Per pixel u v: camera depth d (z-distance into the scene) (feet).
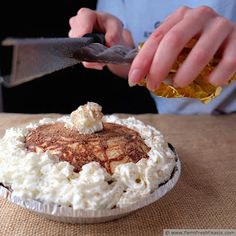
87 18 2.21
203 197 1.65
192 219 1.50
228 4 2.77
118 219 1.47
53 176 1.39
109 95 3.56
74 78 3.49
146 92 3.47
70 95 3.55
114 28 2.27
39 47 1.02
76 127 1.63
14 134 1.71
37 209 1.32
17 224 1.42
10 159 1.48
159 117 2.56
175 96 1.47
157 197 1.42
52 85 3.50
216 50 1.37
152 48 1.31
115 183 1.40
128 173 1.43
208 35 1.36
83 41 1.34
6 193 1.37
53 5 3.27
